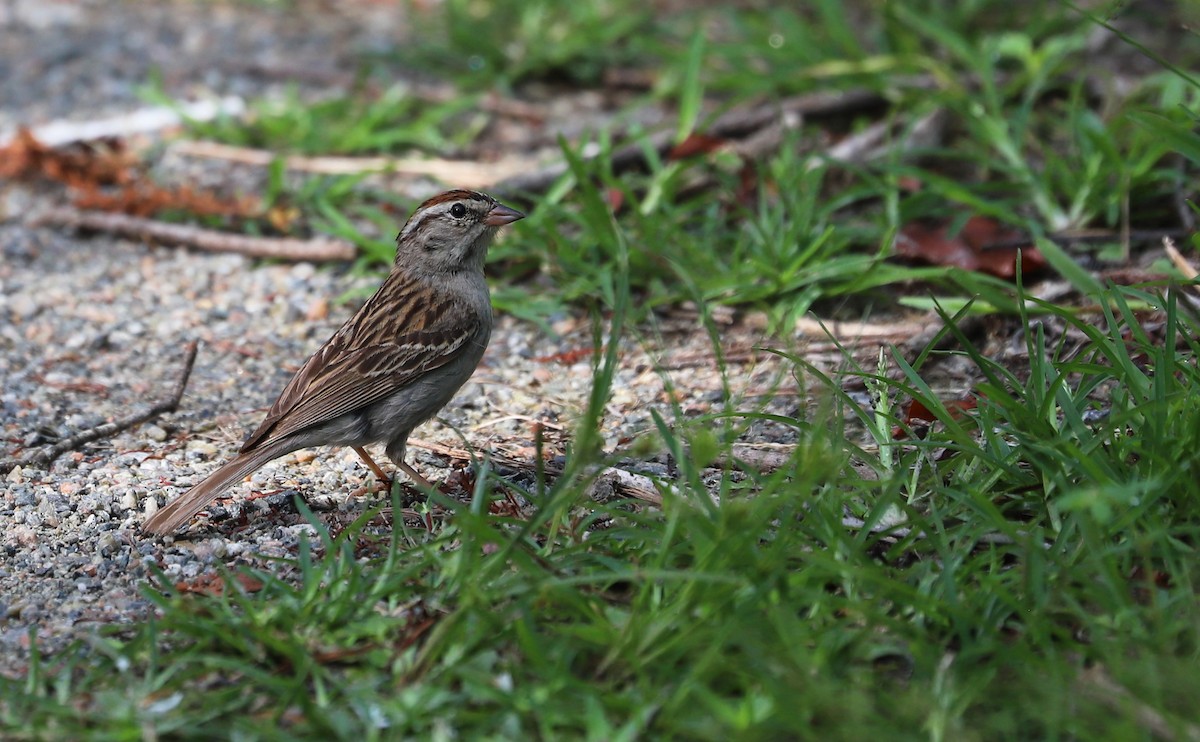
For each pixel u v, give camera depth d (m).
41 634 7.59
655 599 7.14
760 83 15.52
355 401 9.15
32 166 15.42
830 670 6.68
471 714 6.47
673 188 13.38
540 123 16.58
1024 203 13.24
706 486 9.02
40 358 11.79
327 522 8.92
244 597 7.35
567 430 10.31
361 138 15.66
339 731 6.48
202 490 8.68
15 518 8.96
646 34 18.36
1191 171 12.88
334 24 20.62
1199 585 7.08
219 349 12.05
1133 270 11.38
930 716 6.30
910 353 10.88
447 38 18.78
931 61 15.18
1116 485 7.45
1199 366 8.64
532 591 7.06
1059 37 15.96
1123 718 6.30
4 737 6.51
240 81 18.27
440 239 9.73
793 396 10.54
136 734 6.43
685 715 6.46
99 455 10.06
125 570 8.31
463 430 10.46
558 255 12.68
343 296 12.75
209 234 13.88
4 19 21.22
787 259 12.06
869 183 13.08
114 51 19.45
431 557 7.60
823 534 7.60
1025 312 8.75
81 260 13.73
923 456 8.45
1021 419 8.31
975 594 7.16
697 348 11.59
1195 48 15.99
